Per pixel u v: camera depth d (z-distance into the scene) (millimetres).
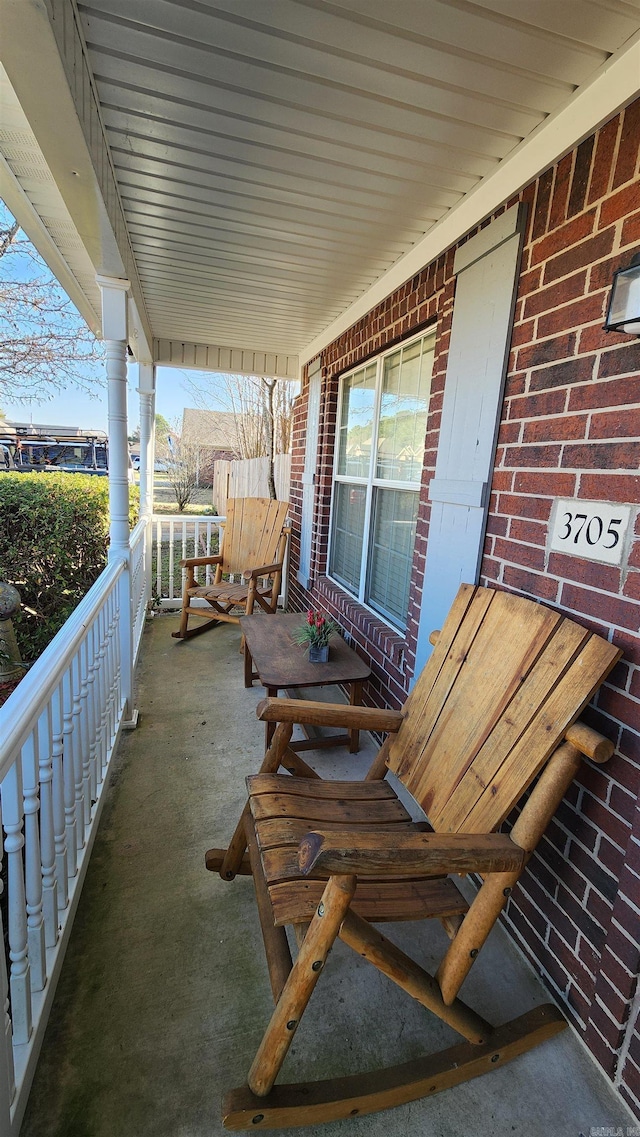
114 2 1115
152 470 4551
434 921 1659
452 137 1535
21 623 4398
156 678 3299
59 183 1559
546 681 1296
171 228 2244
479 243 1798
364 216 2068
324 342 3885
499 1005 1379
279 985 1177
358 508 3354
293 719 1597
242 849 1649
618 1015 1169
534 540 1538
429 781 1521
